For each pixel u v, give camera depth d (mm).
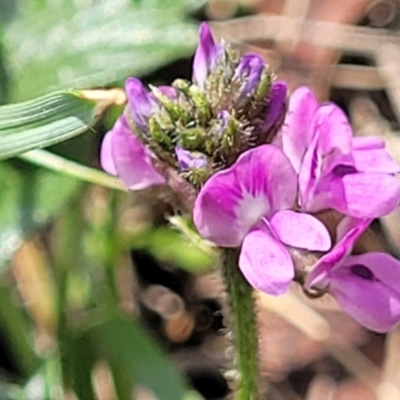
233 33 158
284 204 87
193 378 142
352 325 140
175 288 146
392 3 159
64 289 126
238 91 88
